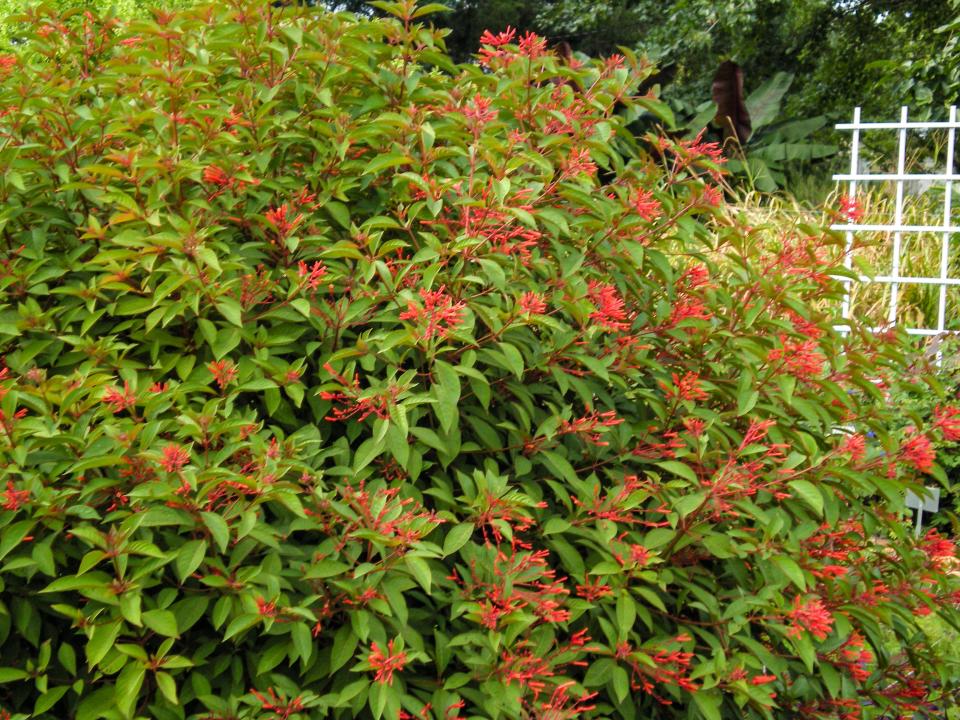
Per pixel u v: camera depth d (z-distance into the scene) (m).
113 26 3.27
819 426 2.93
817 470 2.60
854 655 2.58
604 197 2.83
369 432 2.49
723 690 2.34
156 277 2.46
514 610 2.07
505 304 2.52
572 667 2.43
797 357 2.63
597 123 2.82
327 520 2.17
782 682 2.69
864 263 2.92
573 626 2.45
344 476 2.24
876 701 2.81
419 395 2.15
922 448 2.66
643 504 2.64
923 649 3.12
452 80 3.10
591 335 2.47
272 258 2.68
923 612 2.87
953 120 6.62
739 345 2.68
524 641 2.11
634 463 2.71
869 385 2.85
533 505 2.11
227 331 2.34
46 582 2.15
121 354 2.49
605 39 19.86
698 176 2.88
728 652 2.40
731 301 2.85
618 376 2.63
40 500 1.94
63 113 2.67
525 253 2.52
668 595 2.54
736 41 14.47
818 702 2.70
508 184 2.36
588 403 2.44
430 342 2.19
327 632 2.13
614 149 3.00
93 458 1.92
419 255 2.37
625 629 2.16
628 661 2.24
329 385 2.26
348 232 2.83
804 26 13.90
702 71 16.19
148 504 2.01
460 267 2.42
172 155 2.51
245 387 2.25
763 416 2.74
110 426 2.03
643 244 2.90
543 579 2.28
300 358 2.45
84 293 2.46
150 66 2.75
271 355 2.45
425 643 2.25
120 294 2.53
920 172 10.84
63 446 2.13
